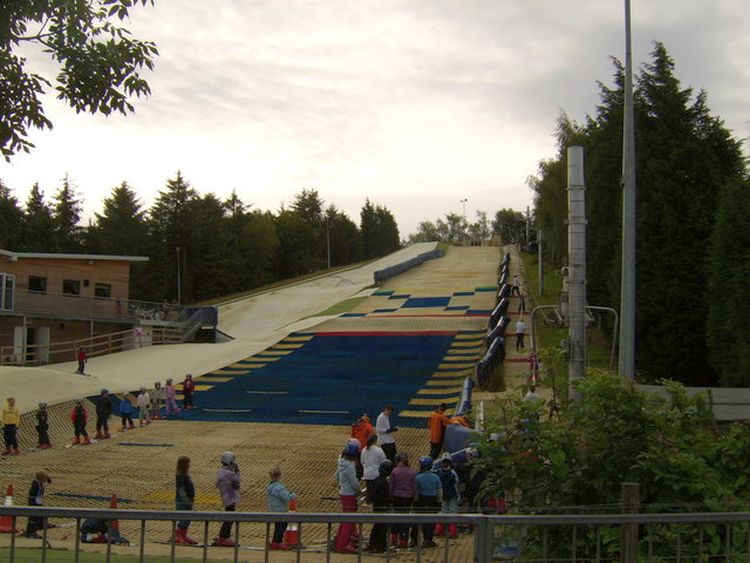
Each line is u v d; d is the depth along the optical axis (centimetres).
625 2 1914
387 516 561
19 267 4794
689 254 3528
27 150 998
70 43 953
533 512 810
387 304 6106
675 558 715
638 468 817
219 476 1445
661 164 3638
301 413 3084
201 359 4288
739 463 847
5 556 889
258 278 10894
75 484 2075
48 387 3159
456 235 19875
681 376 3553
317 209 14300
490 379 3403
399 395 3341
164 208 9594
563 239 6016
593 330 4469
